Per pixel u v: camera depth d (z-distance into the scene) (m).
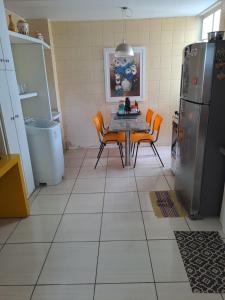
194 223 2.27
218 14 3.43
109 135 3.85
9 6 3.09
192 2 3.20
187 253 1.90
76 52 4.24
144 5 3.29
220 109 1.99
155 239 2.07
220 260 1.82
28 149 2.86
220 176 2.18
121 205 2.64
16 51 3.25
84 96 4.50
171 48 4.20
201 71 1.92
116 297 1.55
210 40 1.89
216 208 2.30
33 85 3.39
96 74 4.37
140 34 4.14
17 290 1.63
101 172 3.58
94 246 2.01
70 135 4.73
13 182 2.34
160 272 1.72
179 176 2.61
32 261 1.88
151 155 4.23
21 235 2.19
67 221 2.38
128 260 1.85
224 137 2.06
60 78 4.39
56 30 4.11
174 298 1.52
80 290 1.61
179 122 2.56
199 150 2.09
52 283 1.67
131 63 4.29
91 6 3.24
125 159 3.81
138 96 4.48
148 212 2.48
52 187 3.14
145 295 1.55
